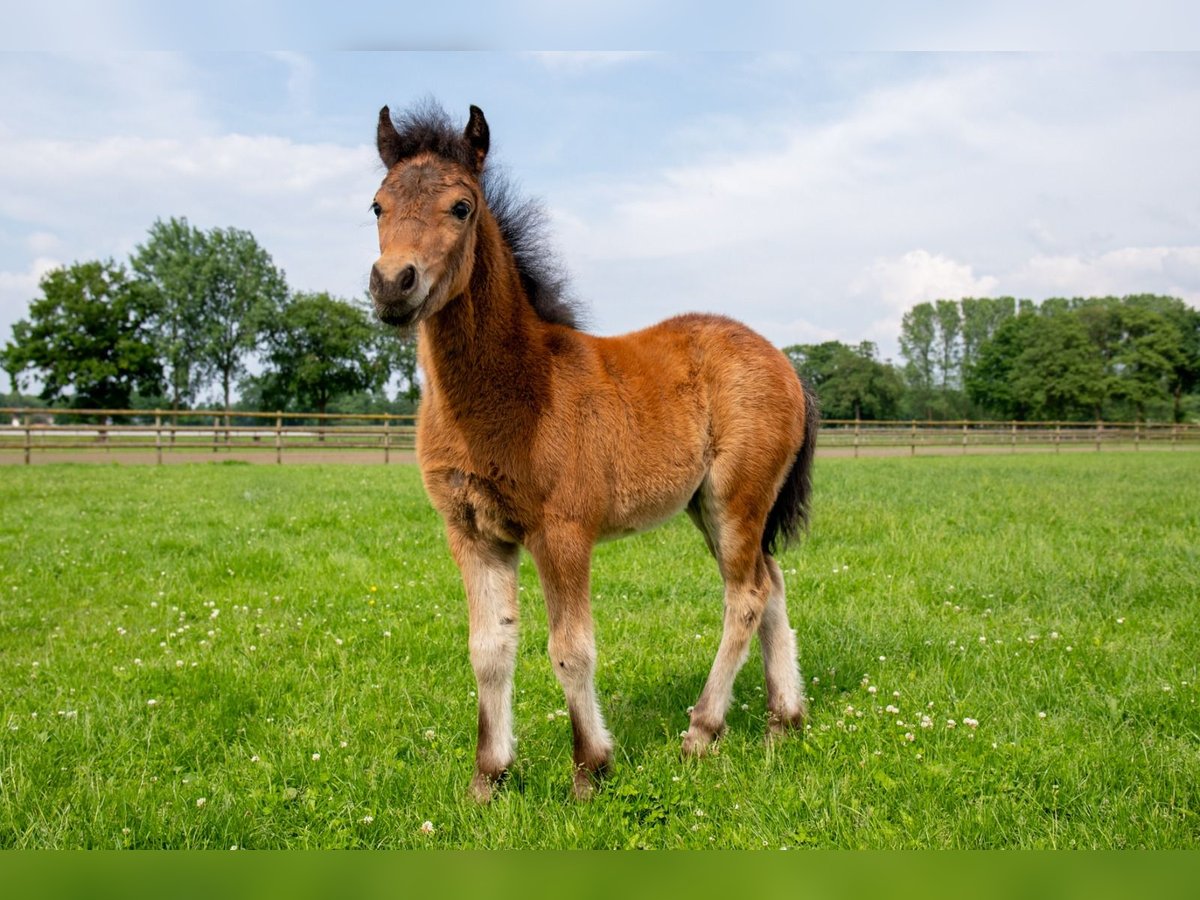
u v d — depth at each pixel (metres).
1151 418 67.75
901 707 3.90
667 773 3.35
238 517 9.78
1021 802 2.98
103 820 2.92
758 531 3.92
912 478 15.61
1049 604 5.67
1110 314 64.81
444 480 3.34
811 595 5.97
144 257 53.41
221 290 53.84
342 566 7.03
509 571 3.50
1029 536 8.17
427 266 2.86
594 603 5.98
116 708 3.93
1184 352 63.41
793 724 3.84
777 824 2.92
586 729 3.29
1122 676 4.22
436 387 3.27
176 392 52.34
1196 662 4.42
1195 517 9.60
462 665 4.66
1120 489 13.27
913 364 94.25
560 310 3.74
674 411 3.69
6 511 10.46
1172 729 3.61
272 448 24.66
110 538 8.41
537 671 4.59
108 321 48.47
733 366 3.89
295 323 50.97
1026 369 65.06
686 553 7.56
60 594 6.20
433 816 3.05
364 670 4.54
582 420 3.34
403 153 3.20
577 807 3.10
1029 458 24.91
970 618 5.32
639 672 4.61
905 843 2.78
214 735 3.71
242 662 4.60
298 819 3.03
